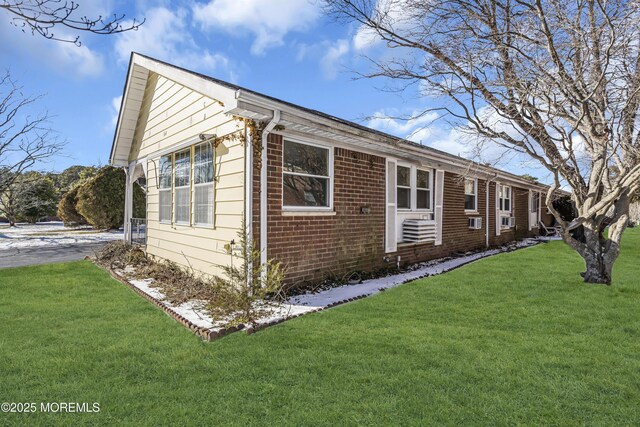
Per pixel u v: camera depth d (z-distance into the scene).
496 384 2.82
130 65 8.93
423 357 3.32
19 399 2.64
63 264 9.05
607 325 4.21
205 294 5.73
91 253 11.31
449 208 10.69
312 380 2.90
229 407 2.54
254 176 5.51
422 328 4.14
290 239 6.04
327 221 6.70
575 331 4.04
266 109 5.08
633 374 2.98
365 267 7.52
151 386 2.83
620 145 6.07
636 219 24.97
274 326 4.27
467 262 9.38
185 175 7.43
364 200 7.54
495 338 3.81
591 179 6.51
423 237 8.92
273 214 5.77
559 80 5.70
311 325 4.28
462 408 2.50
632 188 6.33
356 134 6.44
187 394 2.70
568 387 2.78
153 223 9.14
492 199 13.47
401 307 5.06
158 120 8.70
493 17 6.61
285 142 6.05
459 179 10.17
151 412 2.48
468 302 5.32
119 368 3.14
